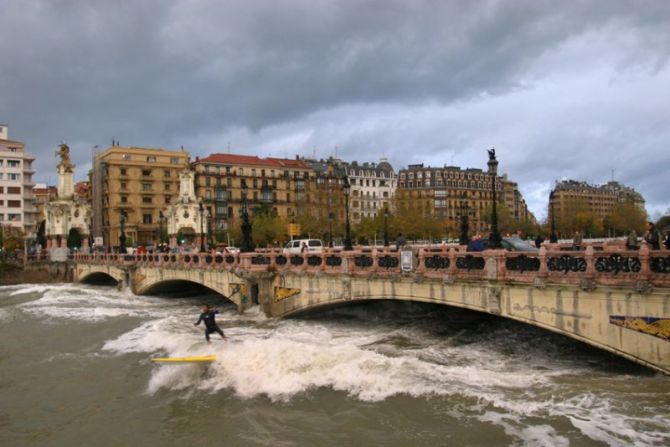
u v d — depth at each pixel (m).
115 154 104.75
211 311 21.67
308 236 86.56
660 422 12.35
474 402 14.20
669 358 13.99
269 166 115.62
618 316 14.91
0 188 100.25
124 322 31.17
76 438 14.02
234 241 92.81
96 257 58.06
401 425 13.27
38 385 18.80
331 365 17.17
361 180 134.25
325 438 12.95
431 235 84.69
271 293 28.31
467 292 18.75
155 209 107.31
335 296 24.08
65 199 70.69
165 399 16.48
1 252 73.75
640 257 14.38
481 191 141.00
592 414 12.96
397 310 28.11
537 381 15.51
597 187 193.00
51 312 36.38
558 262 16.19
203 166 107.81
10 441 13.98
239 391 16.55
